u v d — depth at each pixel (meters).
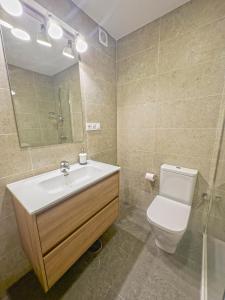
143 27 1.59
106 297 1.04
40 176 1.19
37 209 0.74
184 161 1.57
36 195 0.88
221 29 1.19
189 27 1.32
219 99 1.28
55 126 1.31
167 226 1.17
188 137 1.51
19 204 0.91
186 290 1.07
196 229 1.63
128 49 1.76
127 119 1.96
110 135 1.99
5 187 1.03
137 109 1.83
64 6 1.22
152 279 1.15
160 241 1.37
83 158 1.50
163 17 1.44
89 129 1.65
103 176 1.20
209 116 1.36
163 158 1.73
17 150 1.07
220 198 1.38
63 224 0.92
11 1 0.88
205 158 1.44
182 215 1.31
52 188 1.18
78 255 1.07
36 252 0.85
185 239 1.53
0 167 0.99
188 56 1.37
